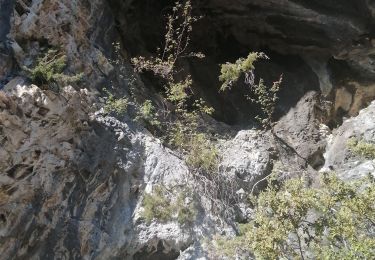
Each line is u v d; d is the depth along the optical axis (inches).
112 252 220.2
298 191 192.7
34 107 192.9
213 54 344.8
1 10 205.3
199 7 330.0
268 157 277.3
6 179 188.2
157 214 229.0
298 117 317.4
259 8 323.9
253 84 307.7
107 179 226.2
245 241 213.2
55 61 211.2
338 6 315.6
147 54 315.9
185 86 277.1
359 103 349.1
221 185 254.7
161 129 269.1
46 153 202.7
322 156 305.4
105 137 229.0
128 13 304.3
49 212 206.4
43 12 222.8
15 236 195.6
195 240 230.7
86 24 247.6
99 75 247.6
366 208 186.1
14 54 204.8
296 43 341.1
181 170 245.6
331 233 185.5
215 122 312.3
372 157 220.1
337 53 338.6
